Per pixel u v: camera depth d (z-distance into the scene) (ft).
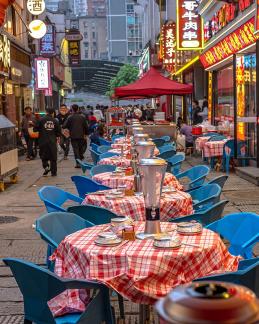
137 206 18.11
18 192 37.60
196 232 13.01
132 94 53.83
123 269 11.47
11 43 72.64
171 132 60.13
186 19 64.18
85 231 13.87
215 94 65.31
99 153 42.45
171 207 18.34
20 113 84.89
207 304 3.43
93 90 244.22
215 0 51.78
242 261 11.75
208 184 21.31
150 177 12.57
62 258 12.96
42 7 66.74
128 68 208.54
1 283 18.13
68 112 63.82
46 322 10.77
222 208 17.37
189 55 80.48
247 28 41.55
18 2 83.25
